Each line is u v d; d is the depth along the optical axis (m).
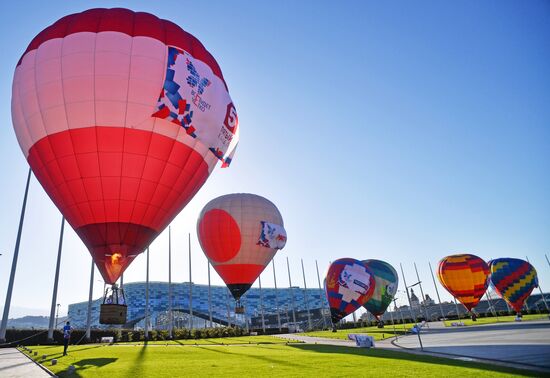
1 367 14.69
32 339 35.06
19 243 31.97
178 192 20.19
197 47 21.28
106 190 18.31
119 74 18.11
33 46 19.62
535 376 11.34
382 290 65.94
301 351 23.06
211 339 44.81
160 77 18.67
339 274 50.84
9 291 30.73
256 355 20.19
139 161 18.41
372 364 15.04
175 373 12.93
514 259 68.19
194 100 19.38
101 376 12.13
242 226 41.09
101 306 18.36
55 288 34.50
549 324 43.62
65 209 19.11
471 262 64.25
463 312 110.94
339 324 81.69
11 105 20.00
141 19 20.02
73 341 36.97
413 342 30.34
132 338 44.22
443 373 12.15
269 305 153.25
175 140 19.06
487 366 14.02
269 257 42.38
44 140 18.30
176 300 136.88
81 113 17.88
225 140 21.34
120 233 18.78
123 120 18.02
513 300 64.81
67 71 18.08
